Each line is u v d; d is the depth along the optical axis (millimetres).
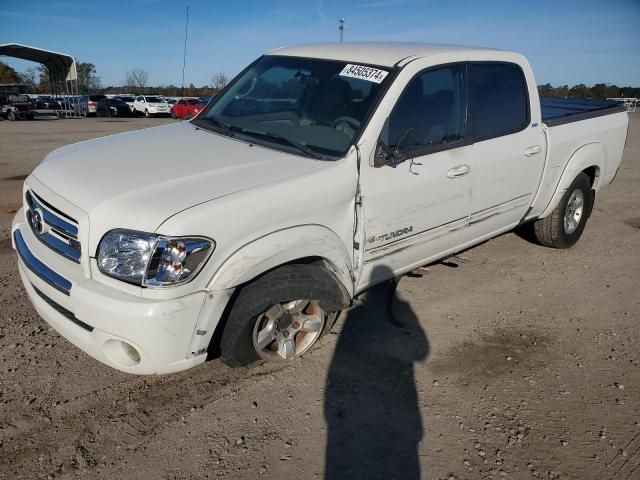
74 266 2809
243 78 4430
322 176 3111
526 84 4504
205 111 4320
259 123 3793
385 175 3402
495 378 3430
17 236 3289
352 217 3295
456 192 3898
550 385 3385
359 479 2582
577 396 3291
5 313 3863
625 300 4621
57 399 3002
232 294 2973
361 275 3498
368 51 3922
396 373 3412
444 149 3781
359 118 3402
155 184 2854
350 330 3879
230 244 2744
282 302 3127
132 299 2582
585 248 5875
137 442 2732
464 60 3984
